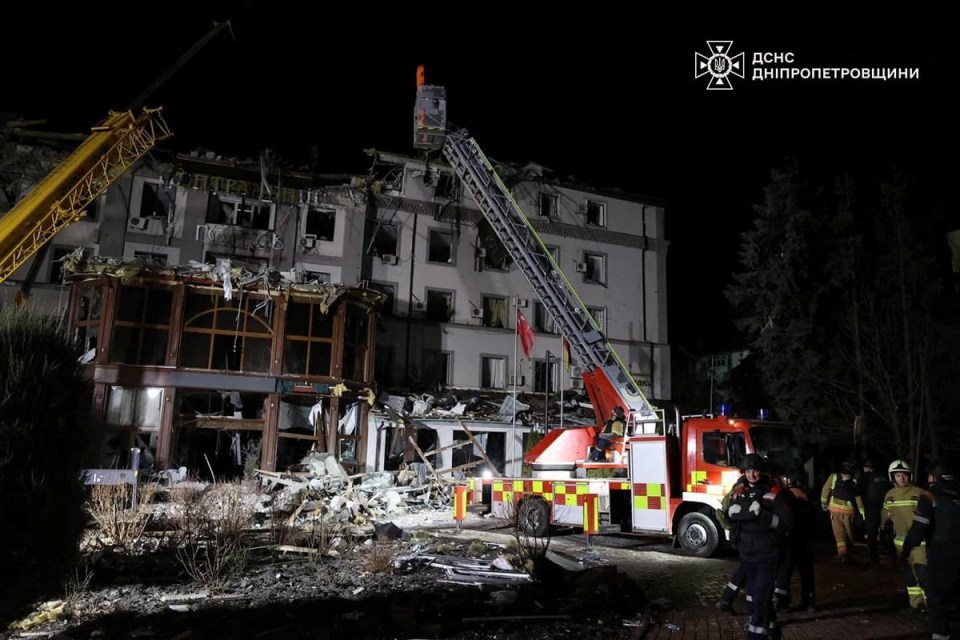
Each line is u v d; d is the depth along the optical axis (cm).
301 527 1339
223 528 1089
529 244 2070
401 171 3575
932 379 2300
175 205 3145
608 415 1670
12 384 578
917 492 820
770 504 662
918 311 2541
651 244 3978
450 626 710
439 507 2133
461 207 3603
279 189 3275
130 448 2248
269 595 837
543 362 3597
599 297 3788
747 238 3203
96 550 1046
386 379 3300
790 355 2834
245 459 2573
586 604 809
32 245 2025
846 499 1190
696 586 971
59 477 594
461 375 3431
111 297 2312
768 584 651
